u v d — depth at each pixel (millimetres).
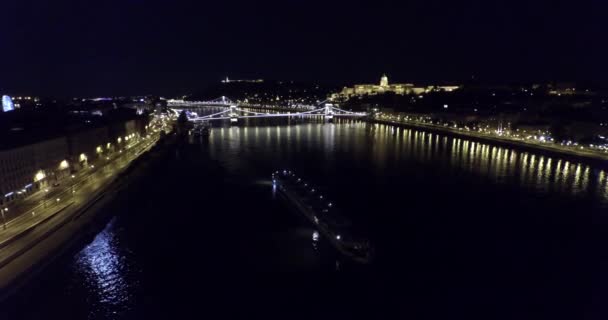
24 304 71062
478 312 68812
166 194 132875
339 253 87375
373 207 118312
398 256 87125
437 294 73625
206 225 104750
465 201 125312
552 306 70500
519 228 103625
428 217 110500
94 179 140500
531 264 84688
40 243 86062
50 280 78438
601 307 70188
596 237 98250
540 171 167625
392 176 157250
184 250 90625
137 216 112125
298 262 84500
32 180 120812
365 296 73000
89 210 107500
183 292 74812
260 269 81875
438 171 166750
